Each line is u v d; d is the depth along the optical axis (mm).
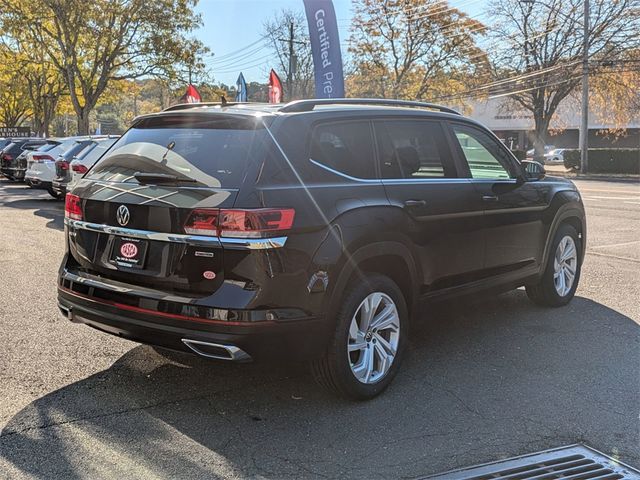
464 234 4773
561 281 6301
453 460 3297
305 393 4152
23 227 11602
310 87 45688
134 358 4750
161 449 3371
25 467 3154
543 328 5637
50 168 16172
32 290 6750
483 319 5934
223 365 4637
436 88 44281
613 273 7898
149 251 3711
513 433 3607
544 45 39156
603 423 3744
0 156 23484
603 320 5891
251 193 3479
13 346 4945
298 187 3664
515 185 5422
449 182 4727
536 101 42281
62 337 5191
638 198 18656
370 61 44719
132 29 31984
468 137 5176
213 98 35062
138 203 3734
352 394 3957
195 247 3514
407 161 4477
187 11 32344
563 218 6133
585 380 4406
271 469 3184
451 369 4613
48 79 46625
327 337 3762
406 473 3162
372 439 3518
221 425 3670
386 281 4117
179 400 4012
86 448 3365
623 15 35594
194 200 3541
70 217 4301
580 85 39562
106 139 13438
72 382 4273
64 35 32344
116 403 3949
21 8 30453
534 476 3148
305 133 3877
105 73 32500
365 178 4121
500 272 5332
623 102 38719
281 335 3525
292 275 3525
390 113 4504
